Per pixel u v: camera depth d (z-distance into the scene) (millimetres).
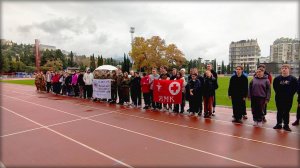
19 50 192250
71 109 12914
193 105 11125
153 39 49250
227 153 6172
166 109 12586
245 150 6379
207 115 10664
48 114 11477
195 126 8992
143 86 12945
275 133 7965
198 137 7578
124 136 7734
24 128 8750
